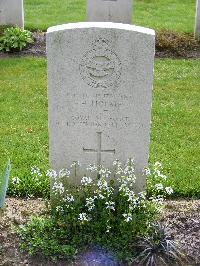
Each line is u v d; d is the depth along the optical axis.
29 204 2.69
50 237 2.41
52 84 2.40
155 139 3.34
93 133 2.48
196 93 4.02
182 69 4.45
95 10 4.96
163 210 2.65
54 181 2.52
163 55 4.75
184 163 3.08
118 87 2.39
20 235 2.43
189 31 5.43
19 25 5.13
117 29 2.30
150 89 2.39
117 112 2.44
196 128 3.50
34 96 3.90
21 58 4.57
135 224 2.41
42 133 3.38
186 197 2.82
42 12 6.08
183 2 6.66
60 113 2.44
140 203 2.46
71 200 2.44
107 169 2.53
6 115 3.60
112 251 2.38
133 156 2.52
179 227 2.52
